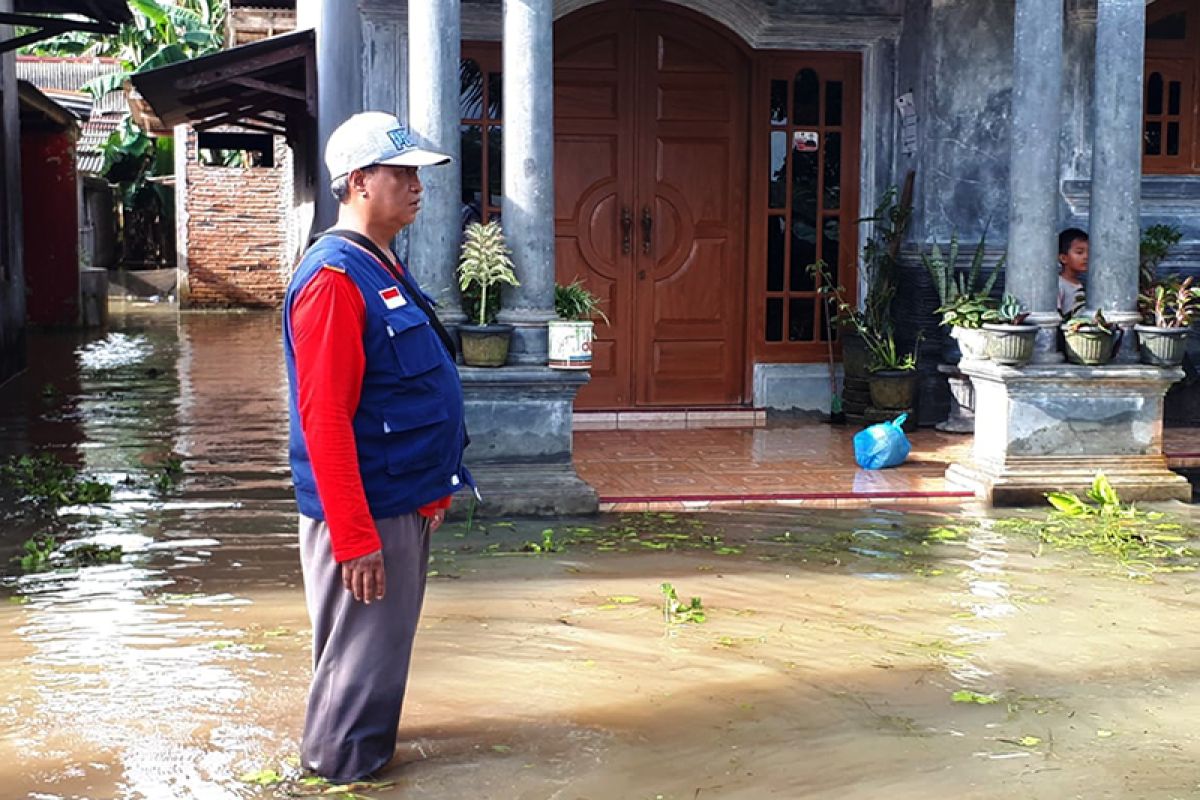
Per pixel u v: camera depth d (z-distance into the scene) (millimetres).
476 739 4734
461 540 7469
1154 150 11070
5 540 7520
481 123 10523
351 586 4141
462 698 5129
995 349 8398
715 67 11023
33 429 11398
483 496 7938
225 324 22672
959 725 4887
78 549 7105
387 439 4230
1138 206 8570
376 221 4297
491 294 8062
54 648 5637
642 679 5344
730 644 5770
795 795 4289
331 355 4055
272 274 26562
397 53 9898
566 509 8016
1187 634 5969
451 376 4367
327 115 13141
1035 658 5633
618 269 11016
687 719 4934
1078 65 10758
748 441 10297
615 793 4297
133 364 16344
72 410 12523
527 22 7902
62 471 9422
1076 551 7355
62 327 21203
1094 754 4629
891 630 5984
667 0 10797
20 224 15367
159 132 21781
